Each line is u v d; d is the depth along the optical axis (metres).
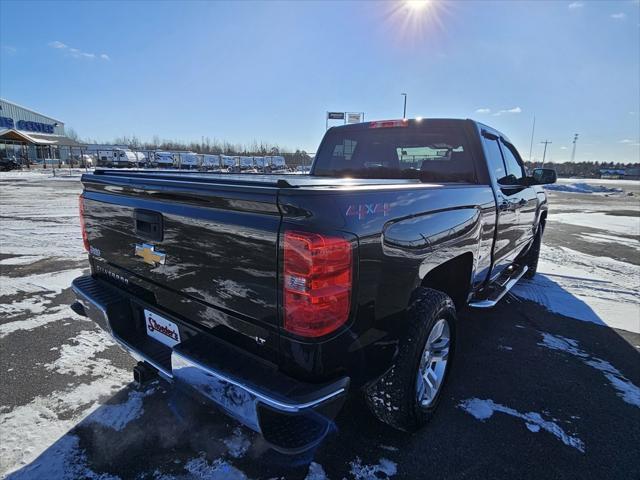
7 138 38.00
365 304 1.76
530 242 5.27
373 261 1.78
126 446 2.23
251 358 1.75
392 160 3.90
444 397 2.78
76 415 2.48
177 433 2.34
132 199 2.25
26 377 2.88
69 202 13.59
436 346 2.47
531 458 2.21
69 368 3.02
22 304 4.28
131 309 2.43
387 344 1.98
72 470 2.05
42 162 48.56
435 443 2.32
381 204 1.85
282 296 1.58
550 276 6.01
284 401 1.51
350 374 1.75
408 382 2.12
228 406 1.67
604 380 3.05
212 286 1.84
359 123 4.08
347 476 2.05
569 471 2.12
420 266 2.16
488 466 2.14
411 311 2.17
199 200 1.83
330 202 1.59
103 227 2.55
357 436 2.36
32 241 7.44
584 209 16.00
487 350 3.53
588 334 3.90
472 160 3.42
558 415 2.61
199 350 1.83
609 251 7.84
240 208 1.68
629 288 5.43
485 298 3.55
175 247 2.00
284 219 1.55
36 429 2.34
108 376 2.92
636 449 2.30
